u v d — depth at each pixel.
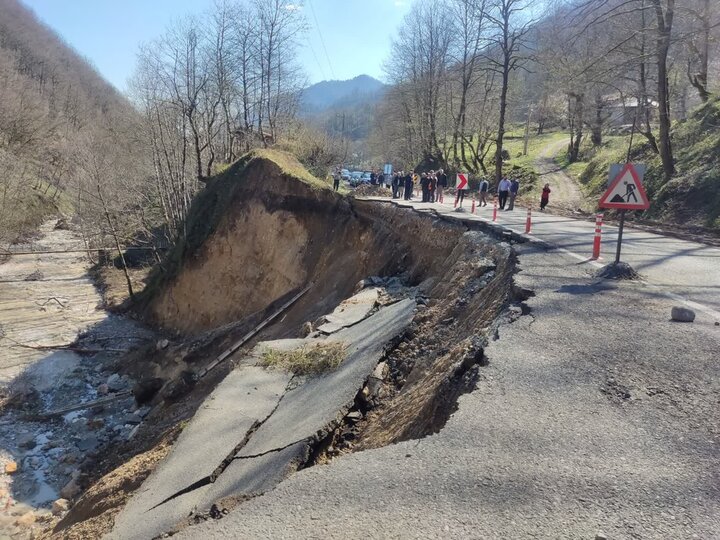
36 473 14.52
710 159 22.30
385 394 8.12
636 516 3.11
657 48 20.86
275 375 10.09
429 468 3.76
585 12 19.67
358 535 3.16
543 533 3.00
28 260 38.91
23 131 47.00
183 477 6.89
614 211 24.05
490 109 50.66
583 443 3.91
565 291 8.01
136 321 28.66
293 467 6.17
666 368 5.21
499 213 20.86
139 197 36.22
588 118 47.34
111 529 6.41
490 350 5.69
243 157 29.02
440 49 48.84
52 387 20.69
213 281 26.34
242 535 3.37
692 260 10.87
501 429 4.15
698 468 3.56
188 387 17.92
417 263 16.86
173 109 33.84
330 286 20.91
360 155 114.50
